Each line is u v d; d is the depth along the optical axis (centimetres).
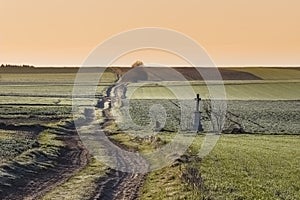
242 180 3531
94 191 3225
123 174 3891
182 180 3369
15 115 8600
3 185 3189
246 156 4991
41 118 8375
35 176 3684
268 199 2925
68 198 3002
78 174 3856
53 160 4403
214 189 3120
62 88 18325
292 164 4603
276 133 8531
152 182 3544
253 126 9344
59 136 6347
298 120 10781
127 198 3083
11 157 4156
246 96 16162
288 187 3403
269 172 4050
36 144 5162
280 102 14562
